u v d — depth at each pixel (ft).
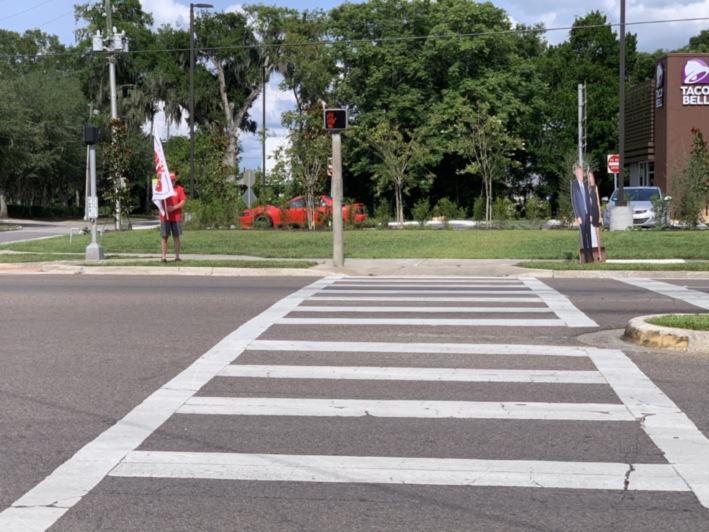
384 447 17.84
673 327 29.22
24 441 18.29
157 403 21.54
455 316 36.17
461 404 21.35
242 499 14.89
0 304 40.63
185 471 16.34
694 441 18.08
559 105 183.62
